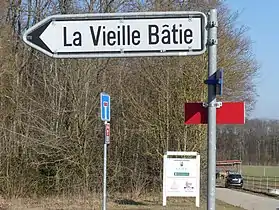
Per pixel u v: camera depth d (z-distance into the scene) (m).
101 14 4.75
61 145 23.48
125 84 24.47
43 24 4.80
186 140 22.41
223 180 61.34
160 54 4.70
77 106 23.86
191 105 4.87
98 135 24.03
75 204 20.38
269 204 26.38
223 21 22.70
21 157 23.53
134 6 23.56
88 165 23.64
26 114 23.97
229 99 25.19
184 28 4.68
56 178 23.39
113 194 23.72
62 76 24.27
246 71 28.56
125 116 24.34
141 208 19.08
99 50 4.76
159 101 22.83
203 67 21.59
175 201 21.62
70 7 25.78
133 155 24.48
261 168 71.00
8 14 26.67
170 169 17.80
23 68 24.98
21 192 22.98
